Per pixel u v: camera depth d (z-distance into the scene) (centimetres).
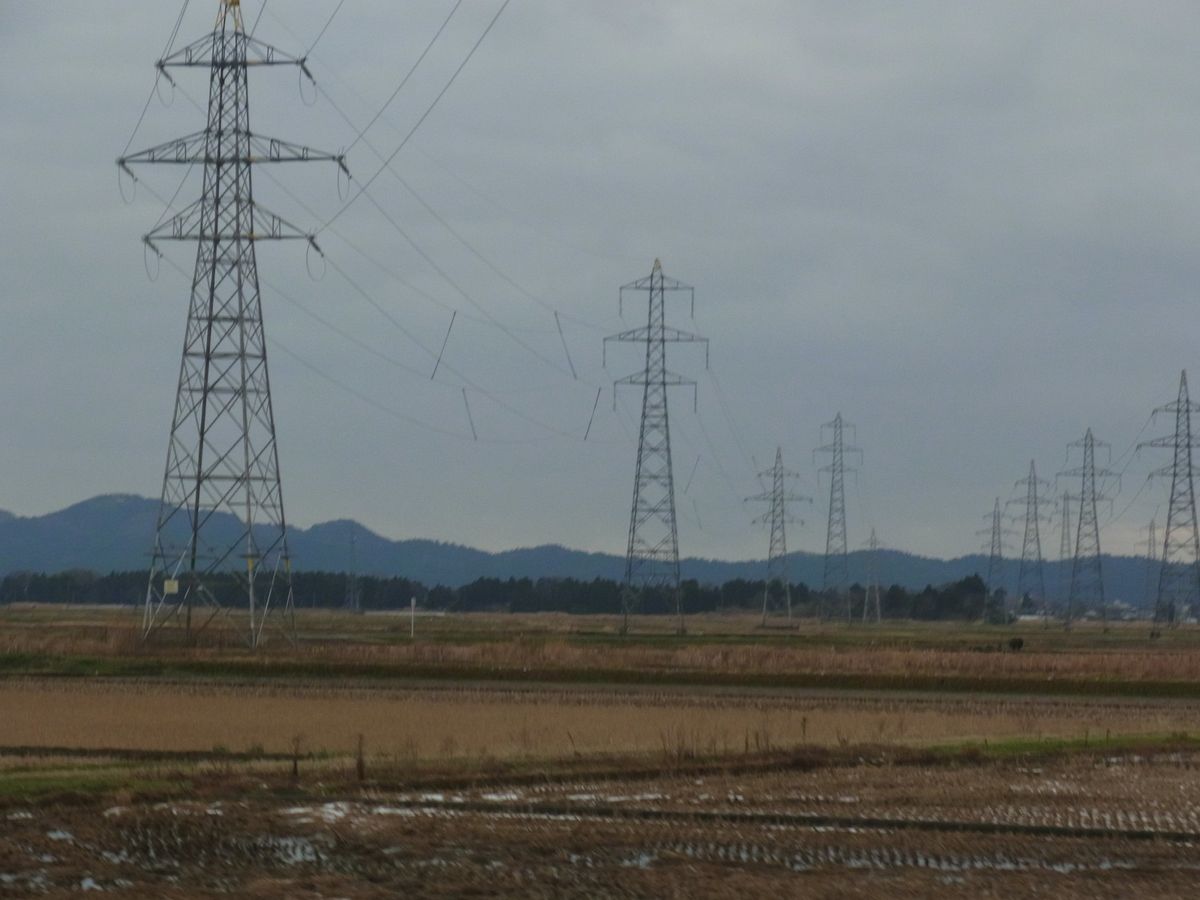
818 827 3412
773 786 4050
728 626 19525
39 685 7288
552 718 5900
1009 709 6644
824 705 6681
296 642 9369
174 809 3516
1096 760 4675
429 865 2983
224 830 3284
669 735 5234
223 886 2800
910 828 3416
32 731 5331
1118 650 12288
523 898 2716
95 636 10400
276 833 3266
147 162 8312
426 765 4266
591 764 4353
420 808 3600
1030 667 8650
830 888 2798
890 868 2992
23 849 3086
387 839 3216
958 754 4700
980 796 3916
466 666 8306
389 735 5262
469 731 5403
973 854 3144
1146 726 6022
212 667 8181
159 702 6425
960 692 7669
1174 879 2911
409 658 8750
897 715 6259
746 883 2831
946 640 14625
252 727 5488
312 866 2975
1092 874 2953
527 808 3597
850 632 17825
